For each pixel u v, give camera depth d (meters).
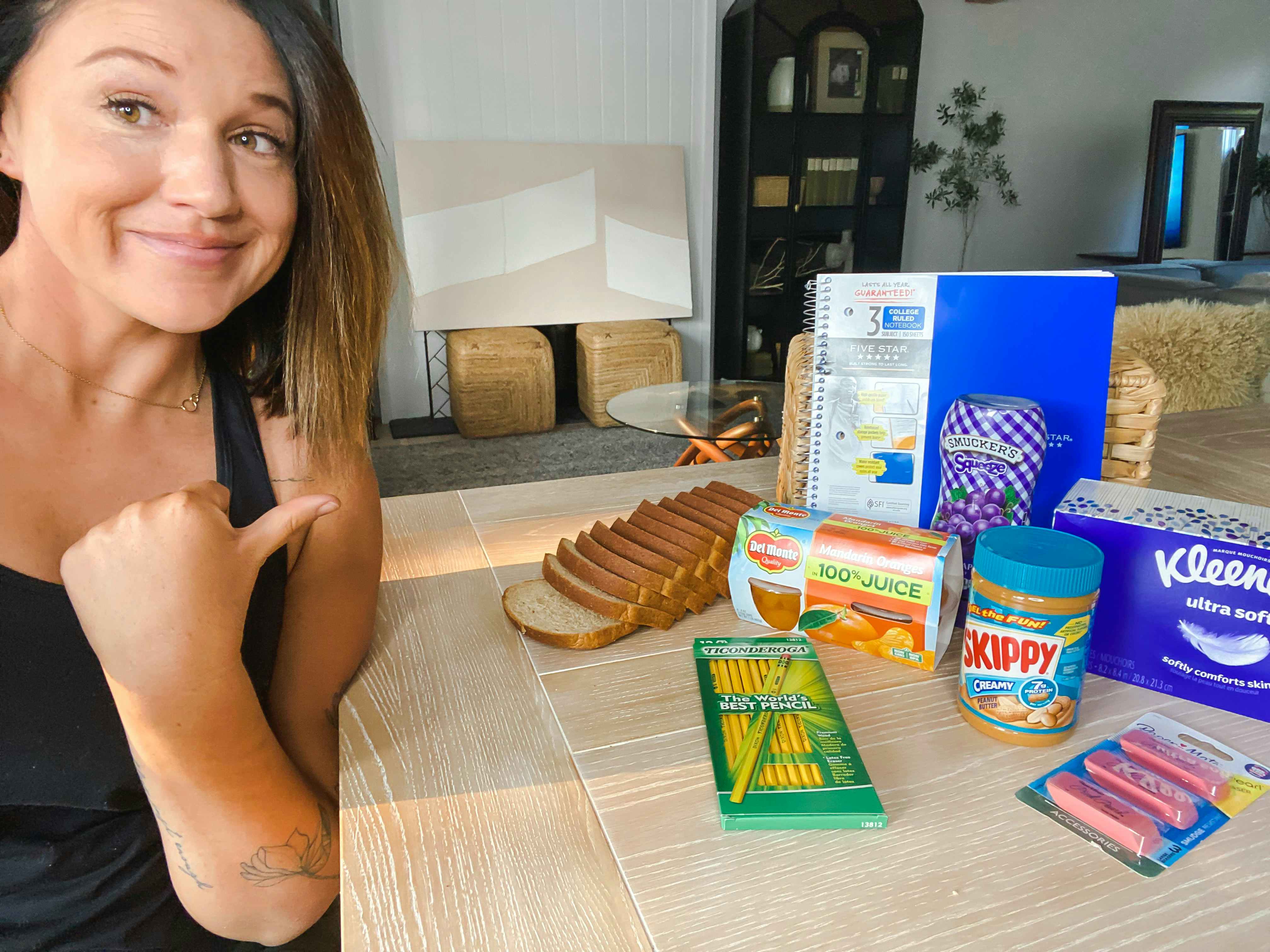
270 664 0.70
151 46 0.43
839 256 5.31
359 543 0.71
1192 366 3.28
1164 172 6.33
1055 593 0.57
